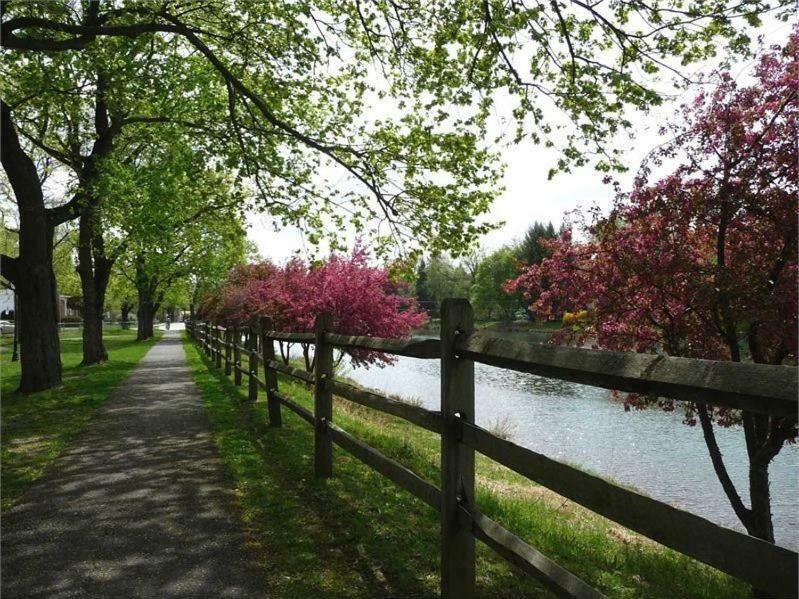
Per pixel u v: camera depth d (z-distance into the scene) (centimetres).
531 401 1620
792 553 129
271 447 623
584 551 440
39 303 1122
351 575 320
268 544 361
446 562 281
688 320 495
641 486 862
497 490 661
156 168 1321
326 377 502
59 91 1124
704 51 673
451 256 1005
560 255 556
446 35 807
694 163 484
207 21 1065
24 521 403
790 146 444
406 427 1088
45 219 1205
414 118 953
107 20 959
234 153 1043
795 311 421
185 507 430
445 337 281
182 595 297
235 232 1355
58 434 702
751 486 473
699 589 390
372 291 1392
